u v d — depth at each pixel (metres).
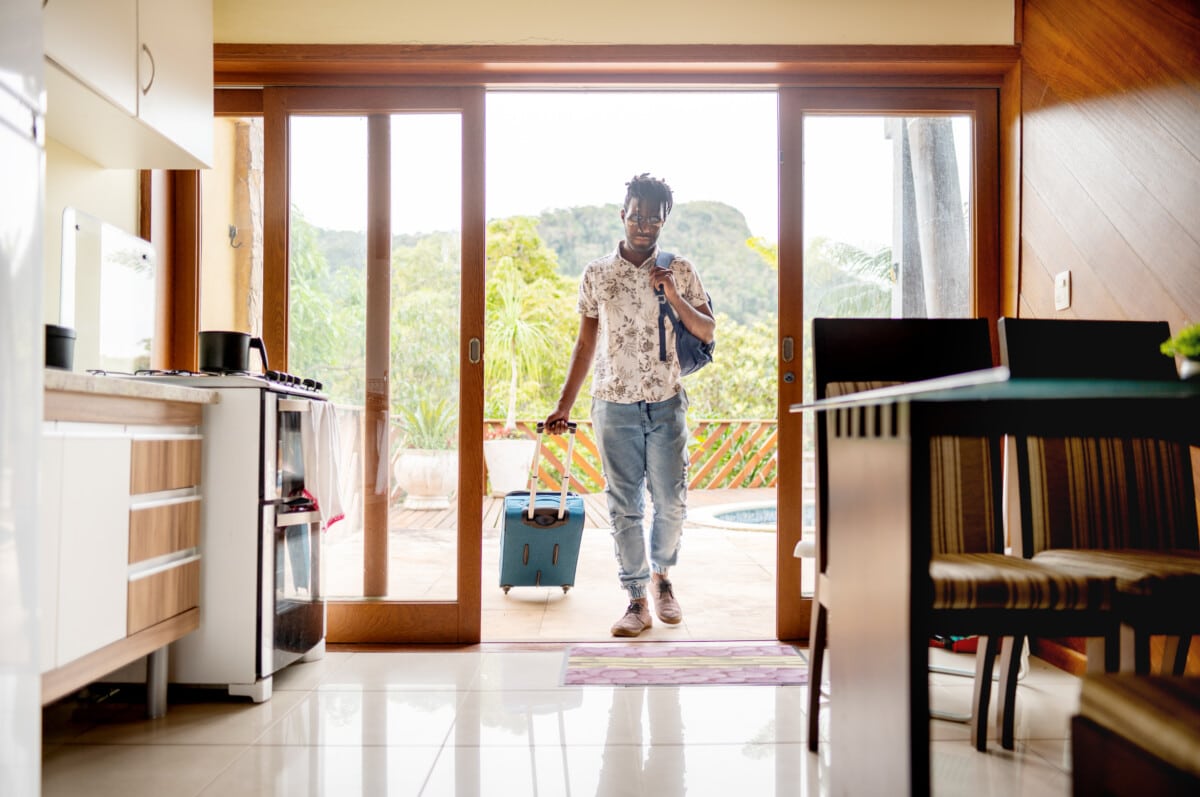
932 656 2.74
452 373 2.98
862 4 2.93
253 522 2.26
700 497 7.22
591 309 3.15
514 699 2.30
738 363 9.27
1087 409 1.39
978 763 1.83
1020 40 2.89
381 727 2.08
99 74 2.04
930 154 3.04
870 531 1.24
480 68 2.94
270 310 2.95
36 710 1.24
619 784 1.73
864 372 1.91
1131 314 2.28
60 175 2.45
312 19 2.91
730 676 2.51
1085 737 0.89
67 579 1.63
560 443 7.53
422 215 2.99
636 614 3.07
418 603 2.92
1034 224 2.80
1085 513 1.86
